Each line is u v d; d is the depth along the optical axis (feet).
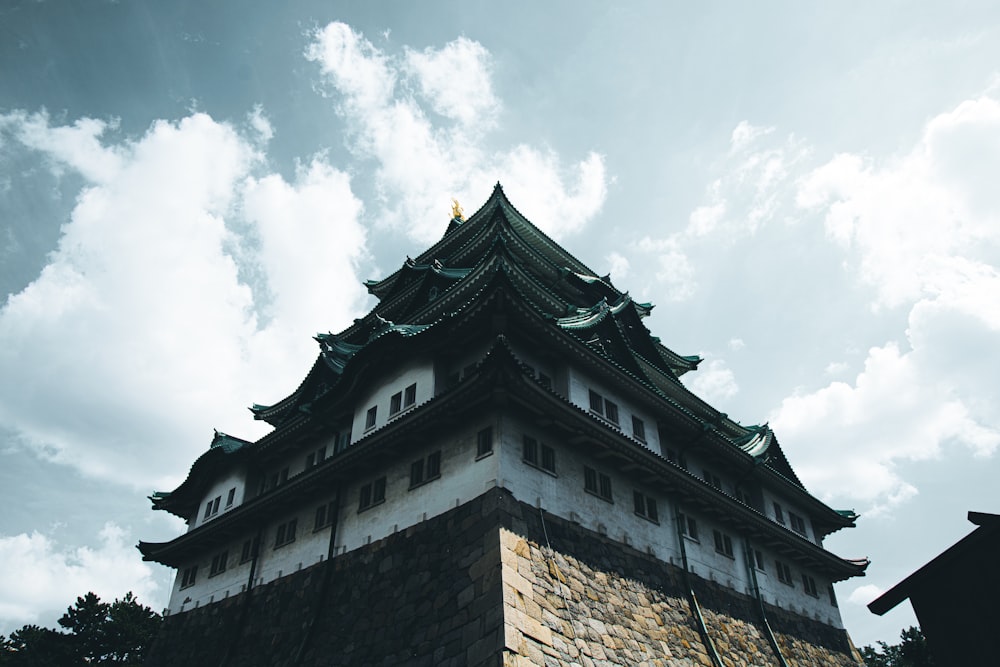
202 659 112.78
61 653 185.98
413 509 92.22
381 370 117.29
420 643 77.61
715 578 110.52
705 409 150.71
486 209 153.48
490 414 88.63
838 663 129.39
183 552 134.72
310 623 94.94
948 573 66.90
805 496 149.48
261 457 139.64
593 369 111.34
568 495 91.15
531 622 72.43
